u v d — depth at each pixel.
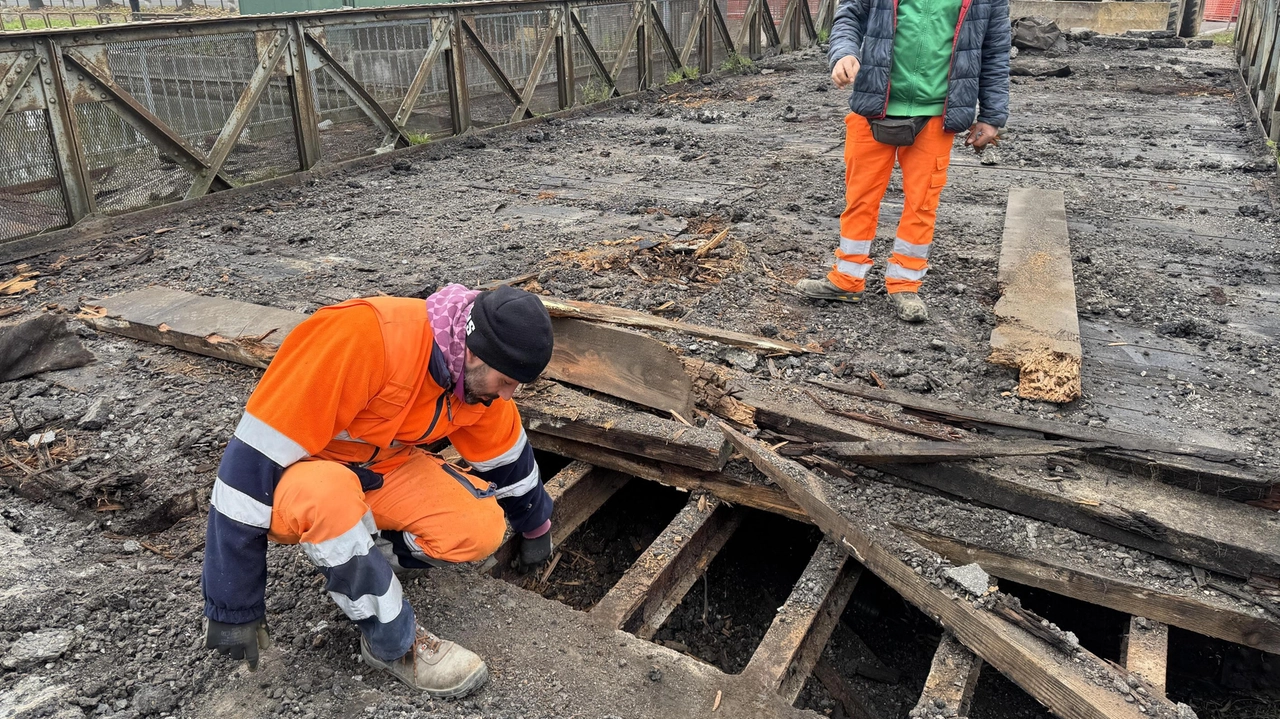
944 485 2.97
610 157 8.55
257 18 6.96
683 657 2.46
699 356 3.81
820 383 3.55
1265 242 5.67
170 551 2.93
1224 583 2.57
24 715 2.18
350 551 2.09
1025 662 2.33
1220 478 2.77
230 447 2.03
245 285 5.00
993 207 6.48
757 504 3.13
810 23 17.45
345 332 1.99
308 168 7.77
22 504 3.16
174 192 6.70
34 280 5.19
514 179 7.68
